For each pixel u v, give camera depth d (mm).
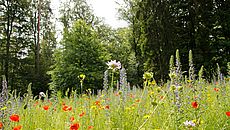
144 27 25922
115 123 3549
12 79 33781
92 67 24422
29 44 35812
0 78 32344
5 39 34781
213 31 23359
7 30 34281
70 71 23938
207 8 23828
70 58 24828
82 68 23969
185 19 25516
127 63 42281
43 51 39750
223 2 24250
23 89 32156
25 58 34906
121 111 3779
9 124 3730
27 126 4051
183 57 23625
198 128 3434
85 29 26484
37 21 36531
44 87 33500
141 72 31688
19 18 35219
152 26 24891
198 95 4512
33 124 4105
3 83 3734
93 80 23953
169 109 3691
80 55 24516
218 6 24328
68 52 24734
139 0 27406
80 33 25969
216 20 23484
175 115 3463
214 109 4551
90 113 3977
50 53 39781
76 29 26359
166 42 23953
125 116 3699
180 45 24375
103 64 25078
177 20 25312
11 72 34125
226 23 23344
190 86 4785
